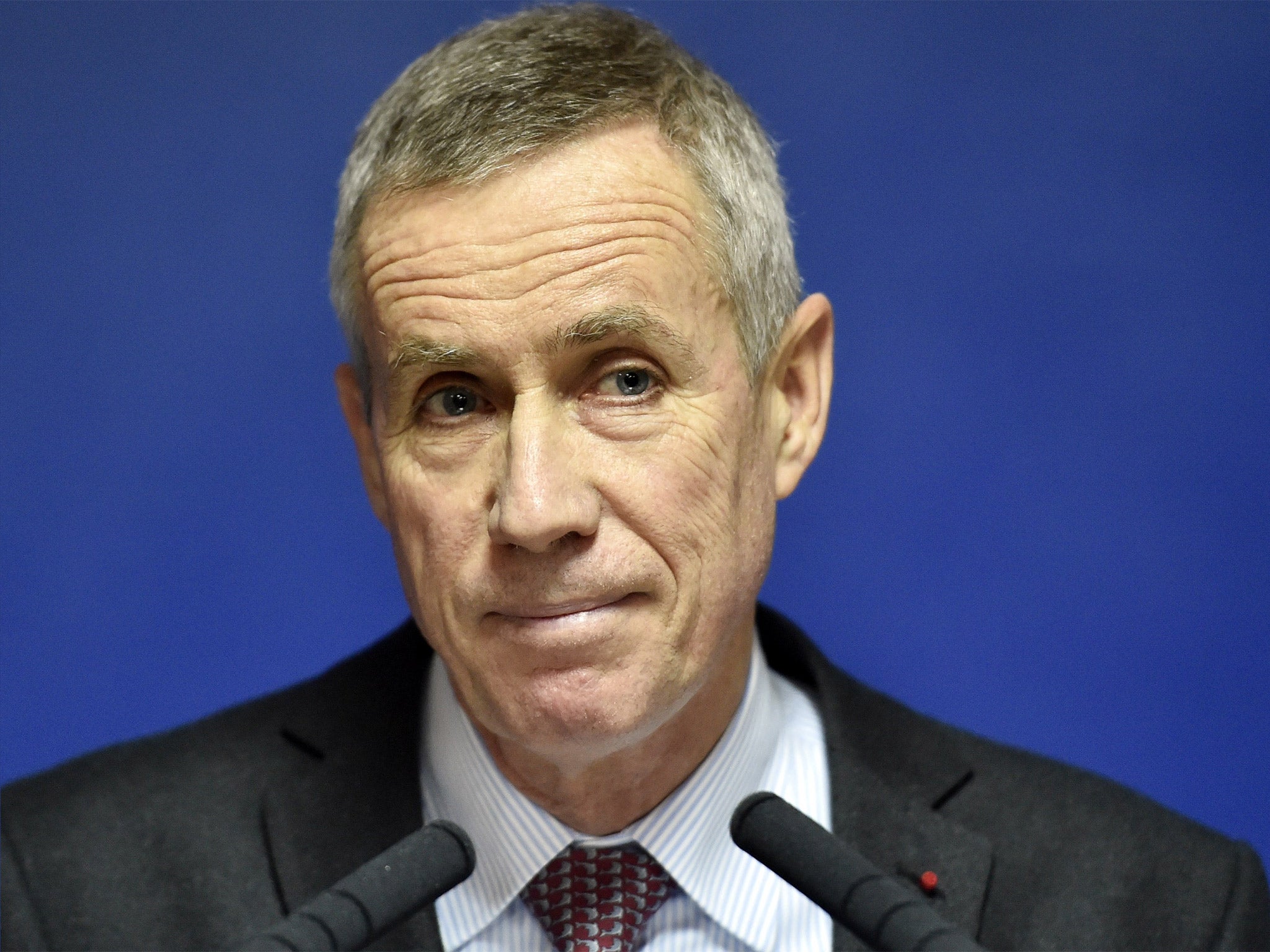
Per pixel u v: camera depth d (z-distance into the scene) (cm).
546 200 538
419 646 698
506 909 627
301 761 696
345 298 607
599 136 551
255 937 410
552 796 614
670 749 611
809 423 642
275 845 662
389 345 561
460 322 539
